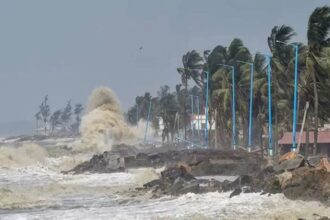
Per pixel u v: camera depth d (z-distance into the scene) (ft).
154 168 273.33
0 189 181.68
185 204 130.00
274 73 264.11
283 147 299.99
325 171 124.67
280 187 131.03
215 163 218.38
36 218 117.80
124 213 120.37
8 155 325.62
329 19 191.72
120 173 264.11
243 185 148.56
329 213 105.81
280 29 243.81
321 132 287.69
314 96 208.85
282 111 316.19
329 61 190.29
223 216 108.58
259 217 105.91
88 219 113.09
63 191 187.42
